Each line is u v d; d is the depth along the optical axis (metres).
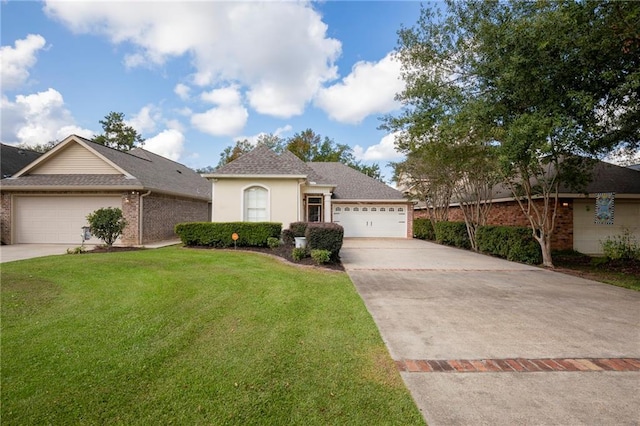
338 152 40.38
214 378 2.90
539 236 10.29
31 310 4.85
